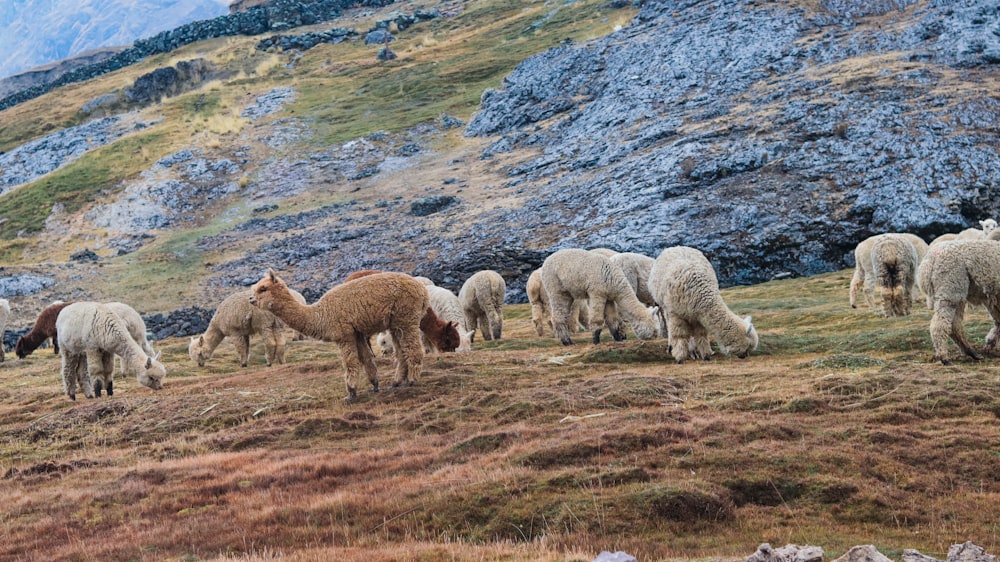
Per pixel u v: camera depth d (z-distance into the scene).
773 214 46.19
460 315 24.53
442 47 117.62
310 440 15.84
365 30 136.88
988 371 15.41
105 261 59.75
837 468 11.66
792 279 42.25
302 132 89.44
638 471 11.63
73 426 18.73
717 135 57.28
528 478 11.63
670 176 53.12
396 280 17.86
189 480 13.61
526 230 52.88
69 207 75.12
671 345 20.58
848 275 39.94
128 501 12.84
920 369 16.00
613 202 52.44
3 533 11.58
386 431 16.02
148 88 121.12
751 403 15.07
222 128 90.75
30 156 96.31
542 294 28.80
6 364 30.81
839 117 54.41
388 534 10.55
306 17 154.75
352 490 12.27
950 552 7.65
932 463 11.81
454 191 66.88
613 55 82.12
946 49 61.97
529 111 80.81
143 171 80.44
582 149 67.25
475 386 18.53
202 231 66.75
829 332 23.95
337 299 17.52
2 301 32.06
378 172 76.38
